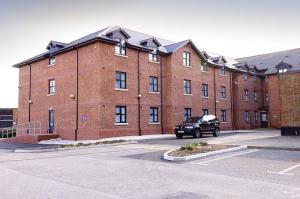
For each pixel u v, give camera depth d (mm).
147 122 28109
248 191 7168
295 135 24281
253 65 45375
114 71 25625
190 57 32531
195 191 7277
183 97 31047
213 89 36625
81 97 25703
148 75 28719
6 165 11750
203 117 26516
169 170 10094
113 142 20047
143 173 9641
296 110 24281
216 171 9766
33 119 31312
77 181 8594
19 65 33562
